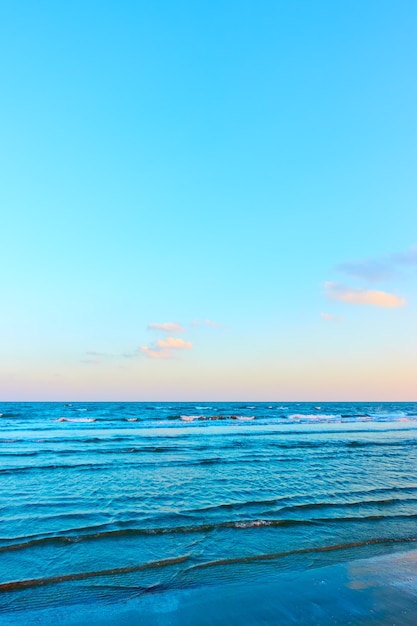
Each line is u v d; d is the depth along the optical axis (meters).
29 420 39.66
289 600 5.67
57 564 6.62
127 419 40.88
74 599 5.61
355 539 8.00
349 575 6.48
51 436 25.97
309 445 21.61
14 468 14.14
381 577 6.43
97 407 68.75
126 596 5.71
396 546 7.75
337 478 13.18
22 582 6.00
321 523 8.84
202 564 6.75
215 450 19.19
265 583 6.18
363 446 21.69
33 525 8.30
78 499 10.25
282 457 17.16
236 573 6.48
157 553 7.12
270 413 55.56
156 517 8.94
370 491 11.62
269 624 5.06
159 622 5.08
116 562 6.74
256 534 8.11
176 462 15.53
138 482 12.15
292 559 7.03
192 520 8.79
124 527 8.26
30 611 5.28
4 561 6.68
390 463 16.28
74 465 14.76
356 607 5.49
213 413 53.16
